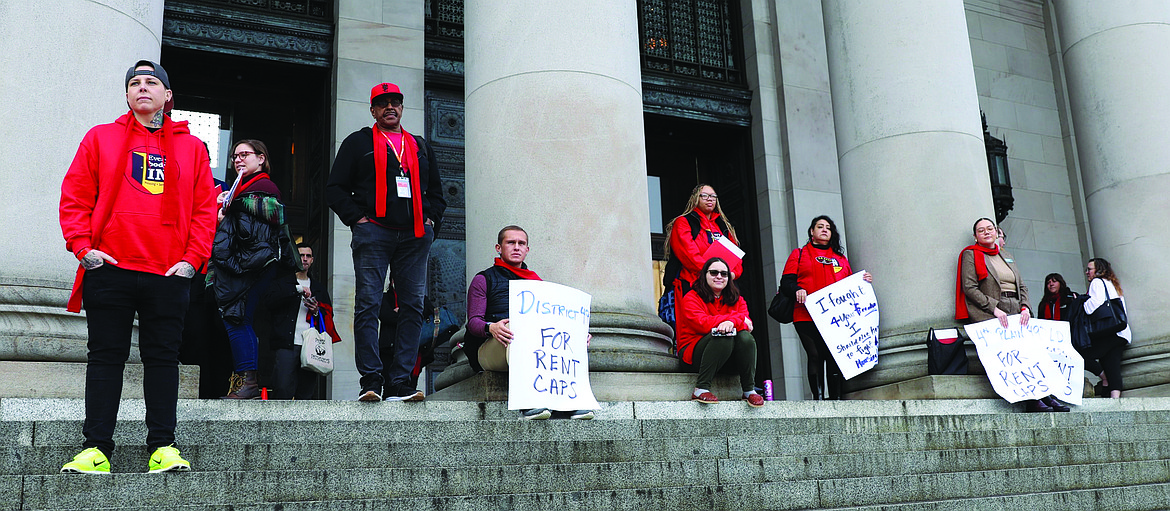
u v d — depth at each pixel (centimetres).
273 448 489
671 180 1501
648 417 688
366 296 630
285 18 1208
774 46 1488
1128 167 1137
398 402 616
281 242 673
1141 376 1073
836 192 1445
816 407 755
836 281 929
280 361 698
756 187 1448
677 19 1473
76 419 541
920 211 958
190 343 670
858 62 1024
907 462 617
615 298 747
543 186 755
